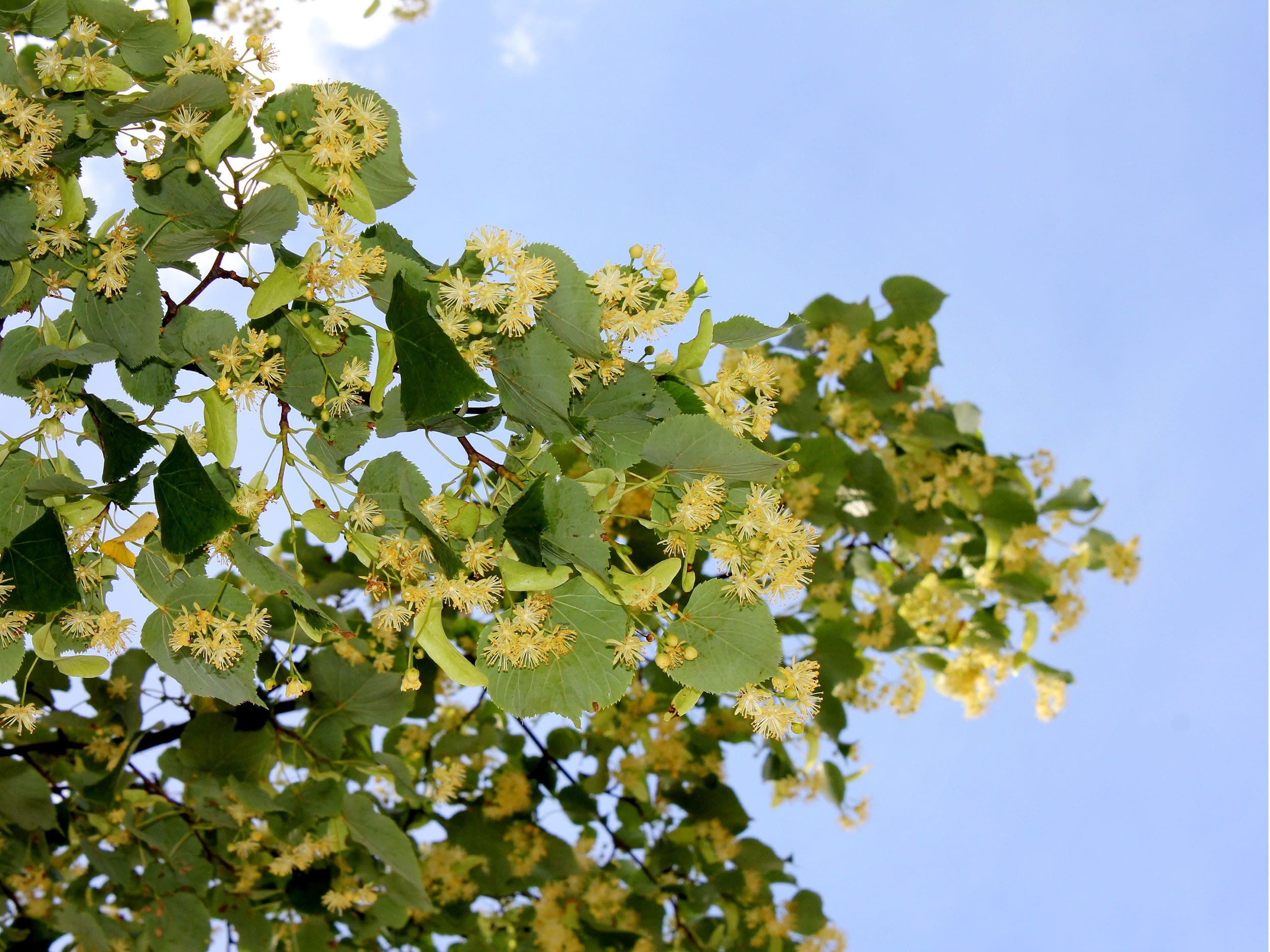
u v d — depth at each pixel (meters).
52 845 1.56
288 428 0.96
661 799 1.85
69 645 1.00
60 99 0.97
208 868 1.51
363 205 0.98
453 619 1.68
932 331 1.77
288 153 0.97
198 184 0.97
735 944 1.87
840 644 1.83
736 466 0.95
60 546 0.93
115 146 0.97
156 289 0.96
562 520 0.92
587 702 0.96
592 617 0.95
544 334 0.95
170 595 0.97
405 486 0.93
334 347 0.98
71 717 1.50
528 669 0.96
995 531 2.07
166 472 0.92
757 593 0.96
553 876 1.75
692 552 0.96
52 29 0.96
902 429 1.89
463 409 0.98
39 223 0.97
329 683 1.40
